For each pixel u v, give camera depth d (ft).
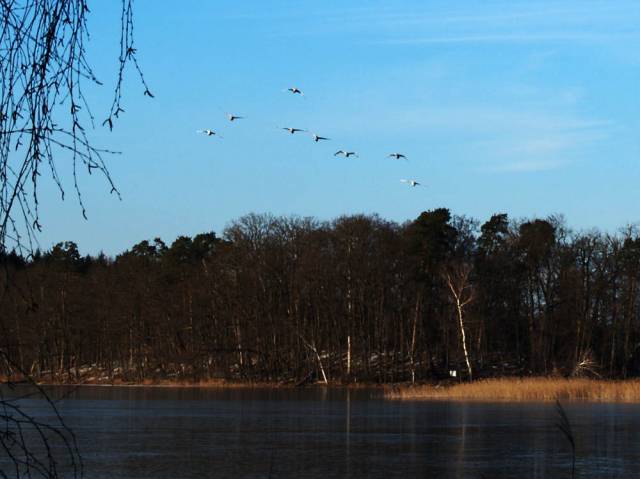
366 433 159.12
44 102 20.21
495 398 263.29
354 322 354.13
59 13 20.21
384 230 358.02
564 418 39.52
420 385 320.50
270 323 357.00
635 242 360.07
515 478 105.29
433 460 121.39
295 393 302.86
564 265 359.87
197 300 355.15
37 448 130.21
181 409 222.28
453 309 347.15
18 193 20.22
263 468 113.80
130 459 121.49
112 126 20.51
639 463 117.50
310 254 351.46
